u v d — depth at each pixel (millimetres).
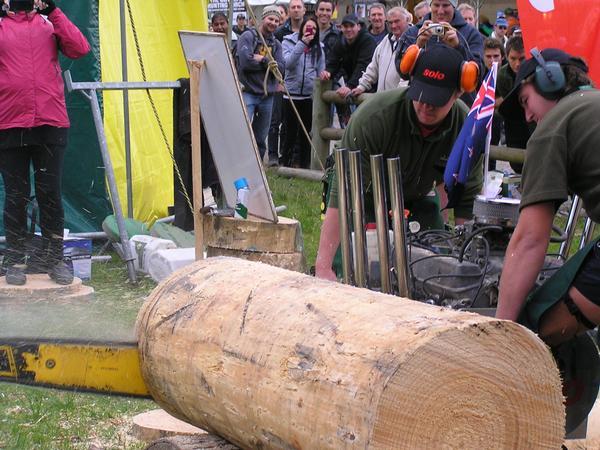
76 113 7383
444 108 3727
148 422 3859
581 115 2768
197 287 2791
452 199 3723
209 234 5738
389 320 2180
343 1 17016
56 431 3973
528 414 2168
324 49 11609
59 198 6168
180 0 8102
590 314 2869
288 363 2264
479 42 7578
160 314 2803
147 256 6523
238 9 13719
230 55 5477
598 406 3877
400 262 3125
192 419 2791
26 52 5938
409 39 7336
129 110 7707
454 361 2064
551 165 2756
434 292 3275
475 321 2098
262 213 5723
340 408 2086
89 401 4371
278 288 2557
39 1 5984
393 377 2014
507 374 2121
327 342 2203
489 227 3250
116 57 7703
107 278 6566
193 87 5574
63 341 2881
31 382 2891
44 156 6102
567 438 3184
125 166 7691
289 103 11633
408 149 3936
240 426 2475
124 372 2898
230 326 2525
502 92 7535
